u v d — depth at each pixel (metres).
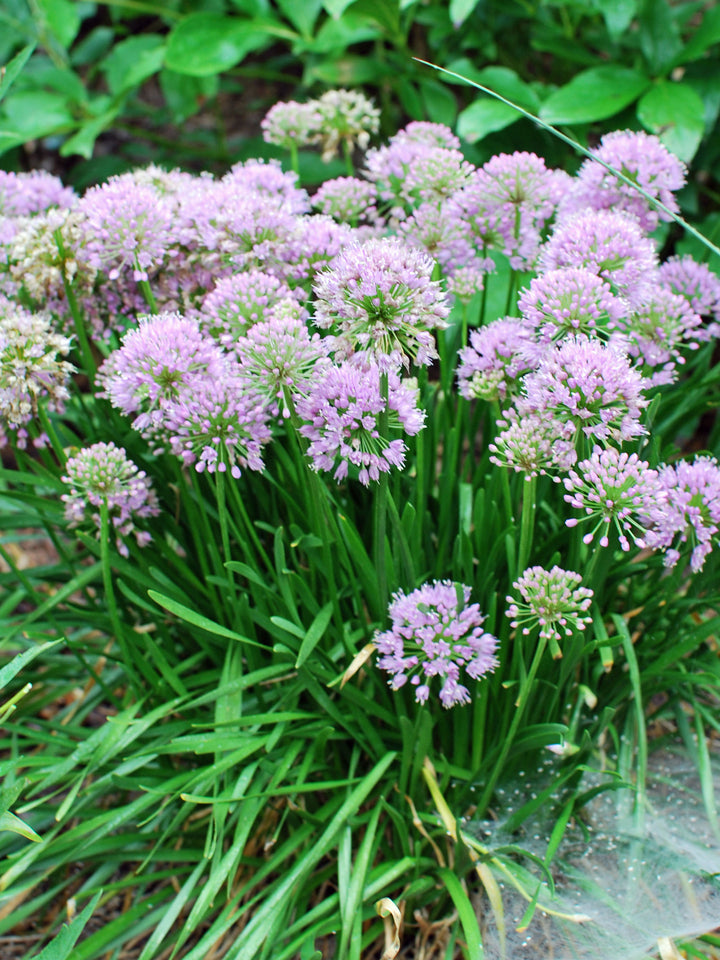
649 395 0.58
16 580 0.58
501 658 0.50
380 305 0.40
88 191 0.50
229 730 0.49
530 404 0.43
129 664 0.51
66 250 0.50
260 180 0.53
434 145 0.56
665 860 0.50
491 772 0.51
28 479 0.51
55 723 0.54
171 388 0.45
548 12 0.85
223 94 1.12
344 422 0.42
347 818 0.49
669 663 0.50
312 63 0.89
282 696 0.52
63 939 0.43
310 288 0.50
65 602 0.56
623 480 0.42
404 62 0.87
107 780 0.48
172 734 0.51
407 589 0.50
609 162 0.50
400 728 0.51
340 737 0.51
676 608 0.54
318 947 0.52
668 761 0.56
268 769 0.48
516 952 0.49
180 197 0.52
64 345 0.48
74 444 0.55
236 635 0.48
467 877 0.53
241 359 0.45
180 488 0.52
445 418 0.55
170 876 0.52
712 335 0.52
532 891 0.48
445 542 0.53
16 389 0.47
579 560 0.49
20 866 0.46
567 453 0.43
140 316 0.48
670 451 0.54
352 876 0.46
